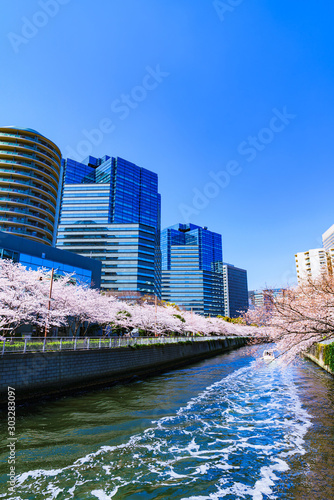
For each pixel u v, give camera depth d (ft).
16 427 41.60
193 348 160.15
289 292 46.14
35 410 50.60
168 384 78.95
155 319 141.69
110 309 119.85
